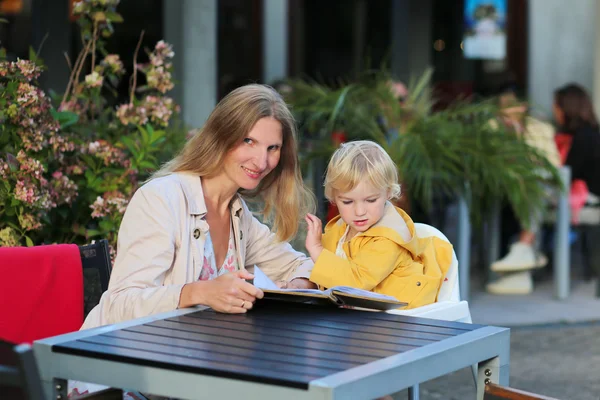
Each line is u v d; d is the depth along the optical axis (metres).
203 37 6.63
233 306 2.63
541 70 11.62
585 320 6.72
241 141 3.09
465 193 6.44
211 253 3.11
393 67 8.60
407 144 6.06
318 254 3.45
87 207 4.14
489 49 11.62
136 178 4.21
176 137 5.03
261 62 10.91
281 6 10.99
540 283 8.20
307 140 6.58
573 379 5.16
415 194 6.05
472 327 2.46
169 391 2.06
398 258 3.22
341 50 11.67
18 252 3.00
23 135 3.74
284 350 2.18
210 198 3.20
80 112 4.39
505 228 8.23
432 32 11.38
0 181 3.69
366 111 6.38
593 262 7.59
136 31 9.48
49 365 2.24
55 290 3.04
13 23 9.53
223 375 1.99
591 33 11.65
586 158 7.67
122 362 2.12
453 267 3.32
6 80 3.80
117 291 2.86
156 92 4.65
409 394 3.02
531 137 6.83
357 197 3.21
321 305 2.78
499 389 2.29
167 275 3.01
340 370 2.00
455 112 6.62
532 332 6.33
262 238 3.48
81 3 4.35
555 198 7.35
